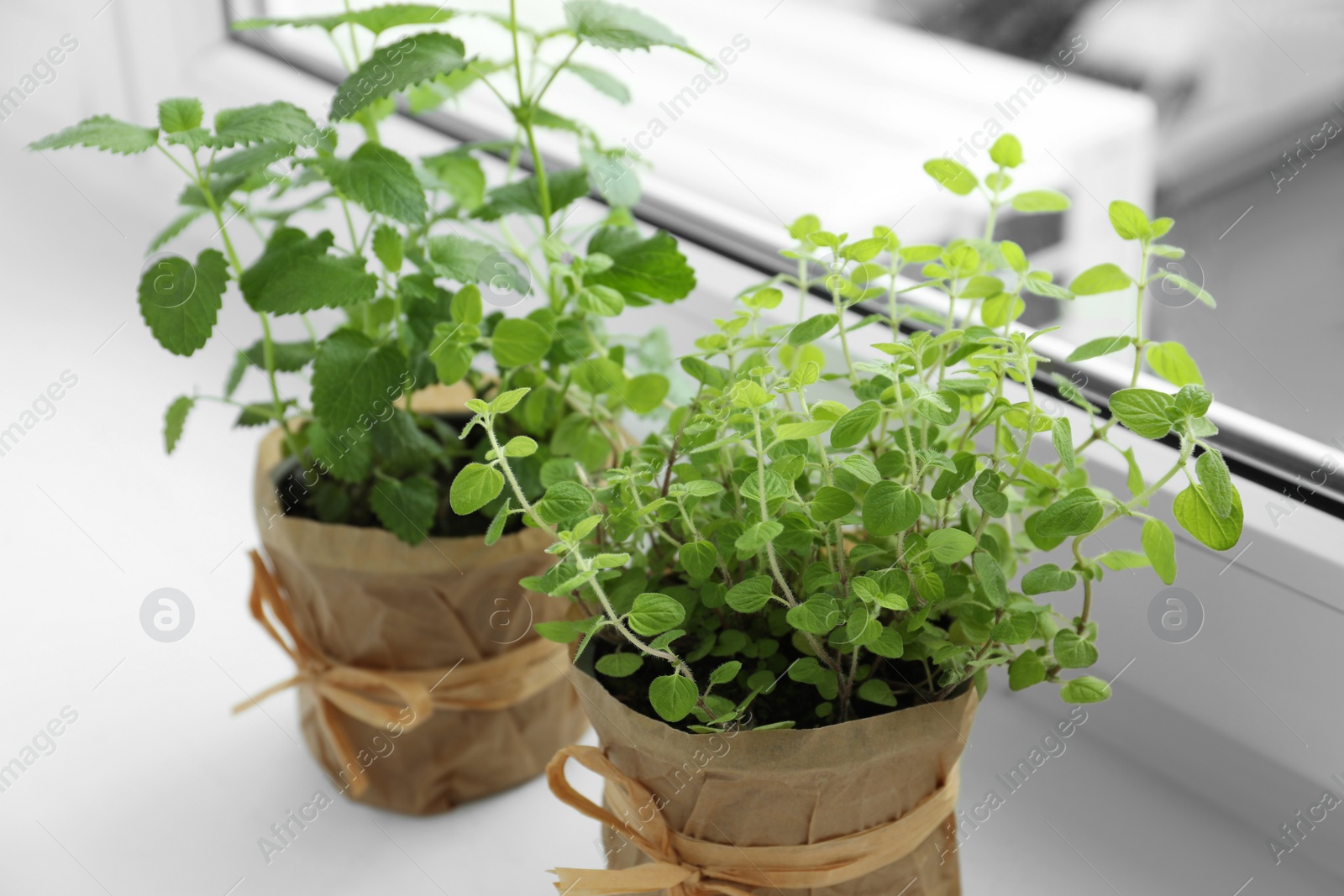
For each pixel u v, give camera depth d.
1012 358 0.71
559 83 1.60
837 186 1.36
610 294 0.90
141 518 1.42
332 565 0.96
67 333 1.70
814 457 0.82
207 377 1.63
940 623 0.83
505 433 1.09
